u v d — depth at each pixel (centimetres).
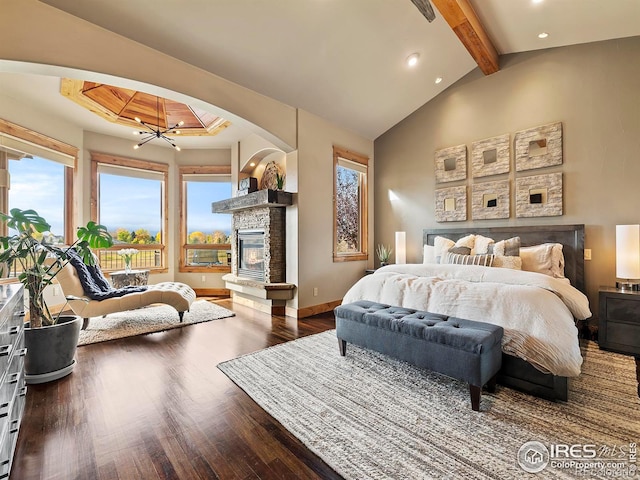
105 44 249
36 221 236
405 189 505
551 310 209
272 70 337
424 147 481
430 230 467
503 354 213
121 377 232
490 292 232
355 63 360
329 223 460
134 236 547
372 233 545
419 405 193
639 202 313
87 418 179
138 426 172
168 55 286
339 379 229
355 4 287
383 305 266
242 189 498
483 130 420
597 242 334
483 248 372
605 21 306
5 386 132
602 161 333
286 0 265
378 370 244
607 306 286
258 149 494
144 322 382
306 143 425
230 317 414
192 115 465
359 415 182
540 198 371
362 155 520
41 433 164
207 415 183
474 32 331
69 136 452
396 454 149
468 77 434
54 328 226
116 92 393
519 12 320
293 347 297
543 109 371
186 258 597
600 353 281
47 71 239
